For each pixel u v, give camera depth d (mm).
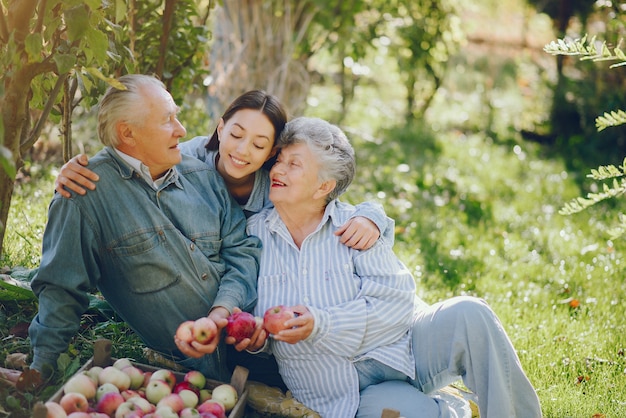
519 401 2719
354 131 7281
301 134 2871
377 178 6465
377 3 7562
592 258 5141
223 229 2943
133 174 2748
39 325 2678
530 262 5012
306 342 2732
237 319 2629
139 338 3162
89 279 2746
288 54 6574
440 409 2740
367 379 2805
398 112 9102
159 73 3920
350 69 8094
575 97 8273
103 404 2400
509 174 7160
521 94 9500
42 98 3088
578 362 3641
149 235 2721
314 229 2939
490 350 2674
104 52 2619
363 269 2865
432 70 8414
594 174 3070
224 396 2586
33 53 2533
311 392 2807
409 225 5523
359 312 2738
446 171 6984
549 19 8969
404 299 2830
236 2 6500
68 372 2619
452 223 5730
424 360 2816
